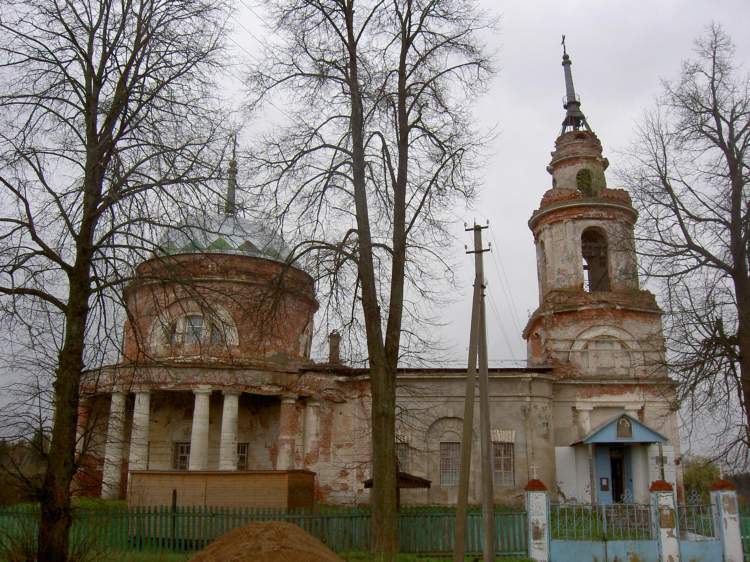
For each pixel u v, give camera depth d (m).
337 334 16.55
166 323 14.97
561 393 29.80
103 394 15.70
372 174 16.19
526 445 27.69
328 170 15.94
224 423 27.75
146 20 13.83
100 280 13.16
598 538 17.12
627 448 28.42
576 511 17.55
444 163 16.61
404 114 17.14
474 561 16.14
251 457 30.53
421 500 27.17
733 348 18.48
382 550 14.88
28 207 12.94
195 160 13.17
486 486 15.88
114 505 23.44
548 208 32.41
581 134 33.44
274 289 15.98
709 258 19.11
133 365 14.42
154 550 16.83
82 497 23.89
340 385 29.23
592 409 29.69
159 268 14.23
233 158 14.59
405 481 19.03
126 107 13.73
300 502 20.38
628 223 31.97
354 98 16.73
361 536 17.61
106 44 13.87
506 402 28.28
